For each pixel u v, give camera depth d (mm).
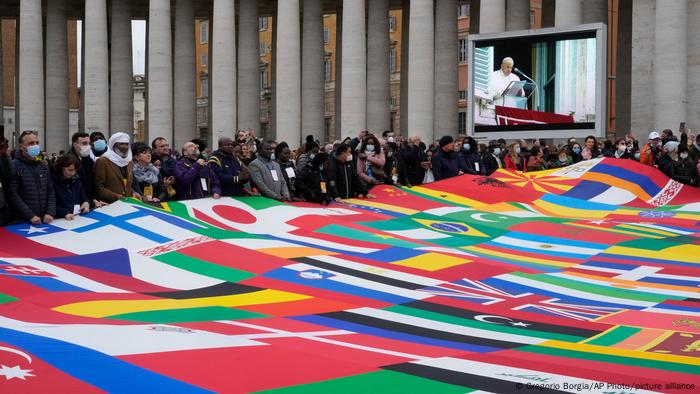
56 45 69375
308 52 64938
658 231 22859
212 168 21797
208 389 8578
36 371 8875
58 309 12328
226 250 16906
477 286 15531
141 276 15328
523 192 27734
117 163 19219
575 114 35031
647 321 13000
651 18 47375
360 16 57406
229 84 61500
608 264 18531
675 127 44875
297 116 60594
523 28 55219
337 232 20078
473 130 37219
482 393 8648
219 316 12430
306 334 11328
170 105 62938
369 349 10500
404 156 29047
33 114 65312
